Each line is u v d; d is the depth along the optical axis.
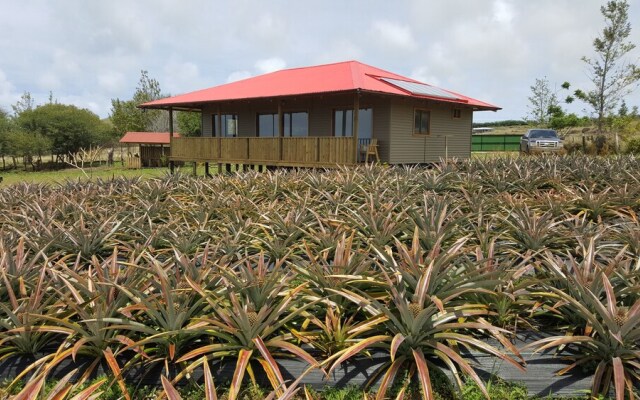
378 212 4.60
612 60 25.73
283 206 5.66
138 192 6.63
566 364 2.46
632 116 24.34
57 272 2.78
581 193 5.84
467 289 2.52
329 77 16.67
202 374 2.40
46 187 7.57
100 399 2.25
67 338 2.36
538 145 23.19
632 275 2.70
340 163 13.85
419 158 17.23
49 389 2.29
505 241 4.06
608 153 17.36
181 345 2.49
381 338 2.32
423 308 2.40
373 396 2.28
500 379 2.37
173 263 3.08
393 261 2.89
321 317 2.79
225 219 4.86
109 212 5.29
